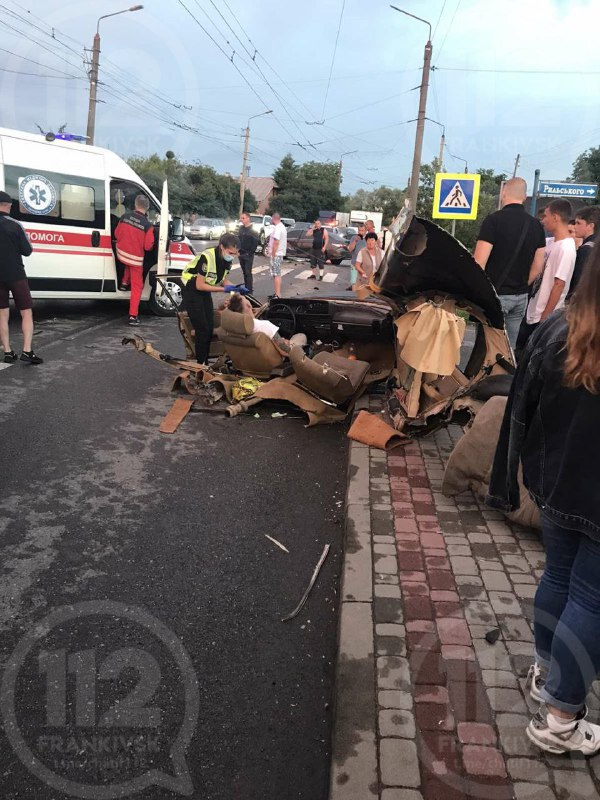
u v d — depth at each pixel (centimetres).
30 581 335
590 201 1722
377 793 208
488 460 407
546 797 208
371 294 536
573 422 195
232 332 626
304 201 6944
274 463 511
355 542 363
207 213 4009
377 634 284
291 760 238
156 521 407
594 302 181
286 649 297
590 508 194
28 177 903
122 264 1026
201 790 224
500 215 549
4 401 617
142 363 790
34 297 941
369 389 678
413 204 455
